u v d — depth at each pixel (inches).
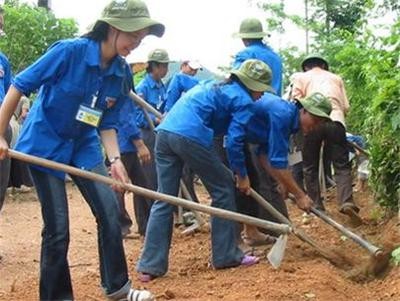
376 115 266.1
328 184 378.3
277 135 223.5
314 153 302.5
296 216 319.6
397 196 267.9
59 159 172.7
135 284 214.8
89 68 165.3
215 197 223.1
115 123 181.3
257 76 220.5
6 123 166.6
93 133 179.6
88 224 336.8
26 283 220.7
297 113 226.2
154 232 219.8
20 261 256.5
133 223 342.6
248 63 223.6
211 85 221.5
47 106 169.5
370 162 285.1
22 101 351.9
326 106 230.2
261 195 255.6
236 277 214.1
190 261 243.1
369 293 200.2
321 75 319.0
